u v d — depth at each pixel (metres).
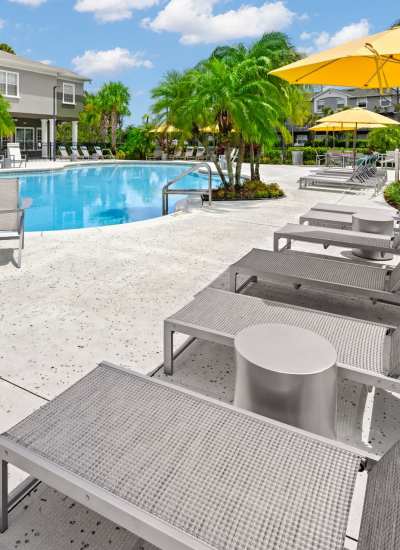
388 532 1.18
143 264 5.21
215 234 6.82
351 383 2.88
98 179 18.14
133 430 1.74
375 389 2.82
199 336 2.70
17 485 1.97
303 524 1.36
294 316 2.88
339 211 6.71
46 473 1.56
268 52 11.21
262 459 1.60
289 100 11.95
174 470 1.55
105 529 1.79
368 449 2.29
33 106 26.47
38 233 6.55
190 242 6.29
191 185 16.81
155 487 1.49
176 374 2.92
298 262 4.04
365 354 2.40
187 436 1.71
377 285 3.51
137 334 3.45
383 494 1.35
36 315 3.74
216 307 3.00
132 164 25.45
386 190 11.94
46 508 1.87
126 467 1.56
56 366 2.96
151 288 4.43
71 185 16.16
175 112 10.59
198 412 1.85
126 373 2.12
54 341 3.30
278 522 1.37
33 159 26.42
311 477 1.52
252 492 1.47
